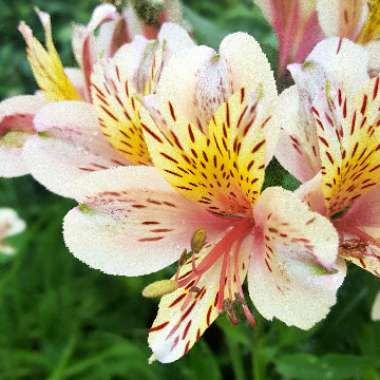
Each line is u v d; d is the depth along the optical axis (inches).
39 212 20.7
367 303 10.1
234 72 6.9
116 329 18.3
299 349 11.9
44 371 17.8
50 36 8.2
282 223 6.7
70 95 8.5
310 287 6.6
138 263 7.4
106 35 8.6
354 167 7.0
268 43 9.1
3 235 17.0
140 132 7.4
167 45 7.5
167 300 7.2
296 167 7.1
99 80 7.4
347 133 6.8
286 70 8.2
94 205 7.2
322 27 7.9
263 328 10.6
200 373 10.8
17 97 8.6
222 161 7.0
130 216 7.3
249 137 6.8
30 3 22.8
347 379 11.6
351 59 7.1
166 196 7.4
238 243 7.4
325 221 6.4
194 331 7.1
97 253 7.3
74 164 7.7
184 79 7.0
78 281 18.7
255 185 7.0
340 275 6.6
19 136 8.5
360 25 8.0
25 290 19.0
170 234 7.5
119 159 7.9
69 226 7.2
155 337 7.1
